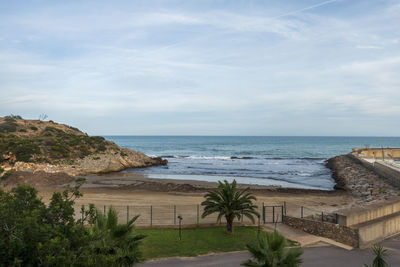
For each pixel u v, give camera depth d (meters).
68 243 8.90
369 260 17.27
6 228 8.75
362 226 20.59
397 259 17.53
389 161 73.44
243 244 20.17
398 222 23.25
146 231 23.30
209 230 23.72
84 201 35.69
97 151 83.50
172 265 16.44
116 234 11.83
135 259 11.83
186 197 39.12
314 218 24.81
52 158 70.88
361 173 62.16
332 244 20.25
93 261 9.09
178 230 23.70
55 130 103.81
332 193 44.03
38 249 7.97
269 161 107.12
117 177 60.53
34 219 8.73
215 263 16.77
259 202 36.69
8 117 117.31
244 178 61.94
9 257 8.25
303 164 96.12
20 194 10.62
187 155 139.62
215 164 94.06
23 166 58.50
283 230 24.03
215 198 22.88
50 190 44.03
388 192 40.44
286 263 10.91
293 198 39.62
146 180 55.38
